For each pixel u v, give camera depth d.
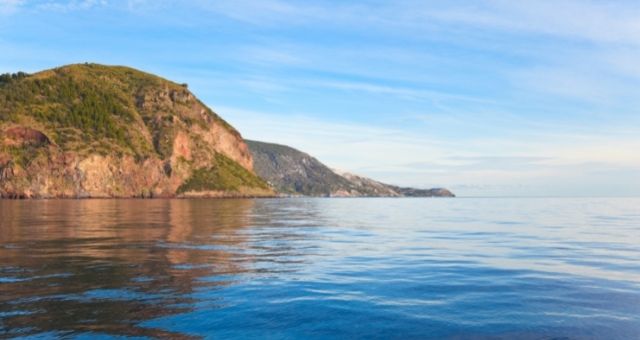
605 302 11.69
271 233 30.41
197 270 15.52
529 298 12.09
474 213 65.19
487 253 20.77
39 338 8.69
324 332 9.39
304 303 11.36
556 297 12.21
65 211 60.81
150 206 86.12
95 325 9.49
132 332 9.16
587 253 20.84
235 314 10.42
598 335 9.24
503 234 30.73
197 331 9.33
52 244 22.25
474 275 15.22
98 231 29.70
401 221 45.78
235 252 20.17
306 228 35.38
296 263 17.38
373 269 16.27
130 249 20.59
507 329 9.59
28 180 149.12
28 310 10.43
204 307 10.88
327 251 21.11
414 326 9.77
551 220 47.38
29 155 154.75
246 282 13.68
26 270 15.18
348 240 26.28
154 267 15.99
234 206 94.81
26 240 23.97
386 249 22.14
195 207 83.81
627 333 9.37
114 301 11.30
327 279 14.34
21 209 66.81
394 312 10.71
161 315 10.24
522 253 20.84
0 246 21.31
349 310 10.84
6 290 12.29
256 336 9.12
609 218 51.22
